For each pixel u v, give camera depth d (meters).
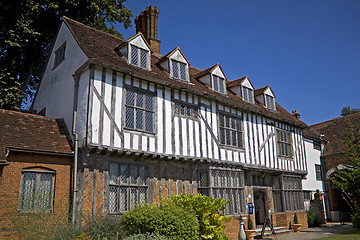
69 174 9.31
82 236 6.98
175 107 11.49
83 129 9.30
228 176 12.84
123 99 9.99
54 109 11.54
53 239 7.18
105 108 9.53
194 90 11.91
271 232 13.33
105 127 9.41
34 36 14.75
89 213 8.88
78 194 8.93
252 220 13.53
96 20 17.19
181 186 11.38
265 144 15.16
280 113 17.67
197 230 8.66
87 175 9.09
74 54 10.81
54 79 12.02
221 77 14.21
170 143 10.97
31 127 9.62
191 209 8.62
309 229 15.99
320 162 21.78
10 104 13.42
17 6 14.27
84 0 15.72
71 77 10.67
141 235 7.15
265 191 15.32
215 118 12.93
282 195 15.45
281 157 16.02
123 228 8.05
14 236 7.93
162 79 10.92
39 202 8.48
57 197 8.91
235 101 13.81
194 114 12.14
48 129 9.90
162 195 10.67
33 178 8.77
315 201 18.97
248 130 14.42
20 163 8.57
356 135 17.03
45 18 16.06
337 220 20.33
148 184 10.41
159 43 16.08
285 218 15.05
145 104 10.56
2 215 7.94
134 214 8.05
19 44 14.76
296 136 17.83
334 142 22.39
